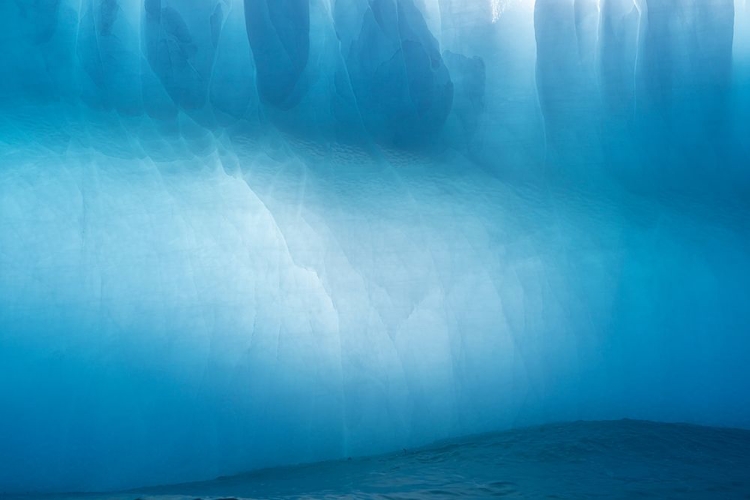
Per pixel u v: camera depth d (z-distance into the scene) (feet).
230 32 17.49
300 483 11.65
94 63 16.48
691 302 16.84
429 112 18.35
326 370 15.37
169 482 13.41
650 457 11.97
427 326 16.24
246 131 17.24
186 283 15.34
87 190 15.51
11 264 14.40
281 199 16.79
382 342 15.92
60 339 13.98
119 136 16.29
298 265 16.26
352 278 16.40
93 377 13.83
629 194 18.16
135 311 14.73
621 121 18.45
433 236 17.10
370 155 17.88
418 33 18.33
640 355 16.34
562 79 18.49
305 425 14.74
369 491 10.19
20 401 13.28
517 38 18.57
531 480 10.44
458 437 15.19
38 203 15.10
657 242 17.48
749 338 16.42
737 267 17.10
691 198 18.12
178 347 14.64
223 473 13.85
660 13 18.40
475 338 16.26
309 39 17.85
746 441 13.43
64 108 16.12
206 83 17.07
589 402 15.90
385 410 15.31
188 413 14.07
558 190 18.15
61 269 14.65
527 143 18.44
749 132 18.33
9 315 13.93
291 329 15.57
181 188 16.25
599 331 16.55
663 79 18.44
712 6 18.38
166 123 16.67
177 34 16.96
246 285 15.74
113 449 13.42
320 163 17.48
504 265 17.04
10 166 15.26
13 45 16.12
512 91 18.56
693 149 18.43
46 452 13.07
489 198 17.88
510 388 15.94
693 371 16.16
